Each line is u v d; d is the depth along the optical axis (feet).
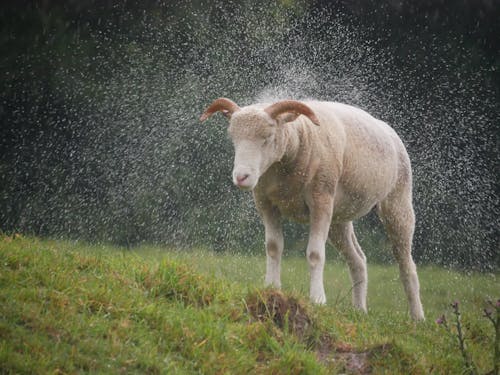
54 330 33.91
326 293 77.41
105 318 36.58
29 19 110.73
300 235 111.34
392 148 61.87
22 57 110.11
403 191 63.72
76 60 111.24
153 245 102.94
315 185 53.57
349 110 59.67
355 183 57.31
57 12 111.75
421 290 88.79
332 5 123.75
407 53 125.18
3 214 105.29
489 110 124.77
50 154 109.19
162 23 114.73
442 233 118.11
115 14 113.70
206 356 35.14
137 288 40.52
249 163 47.67
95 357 33.12
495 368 38.73
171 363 33.86
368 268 101.71
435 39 125.39
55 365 31.53
